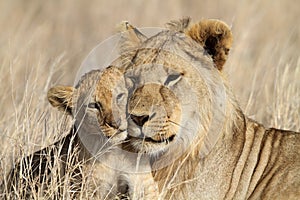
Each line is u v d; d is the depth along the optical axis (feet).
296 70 48.24
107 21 88.28
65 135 37.29
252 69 56.49
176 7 88.12
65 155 35.27
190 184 33.24
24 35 75.66
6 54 55.47
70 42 77.82
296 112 42.55
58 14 94.99
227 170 33.53
